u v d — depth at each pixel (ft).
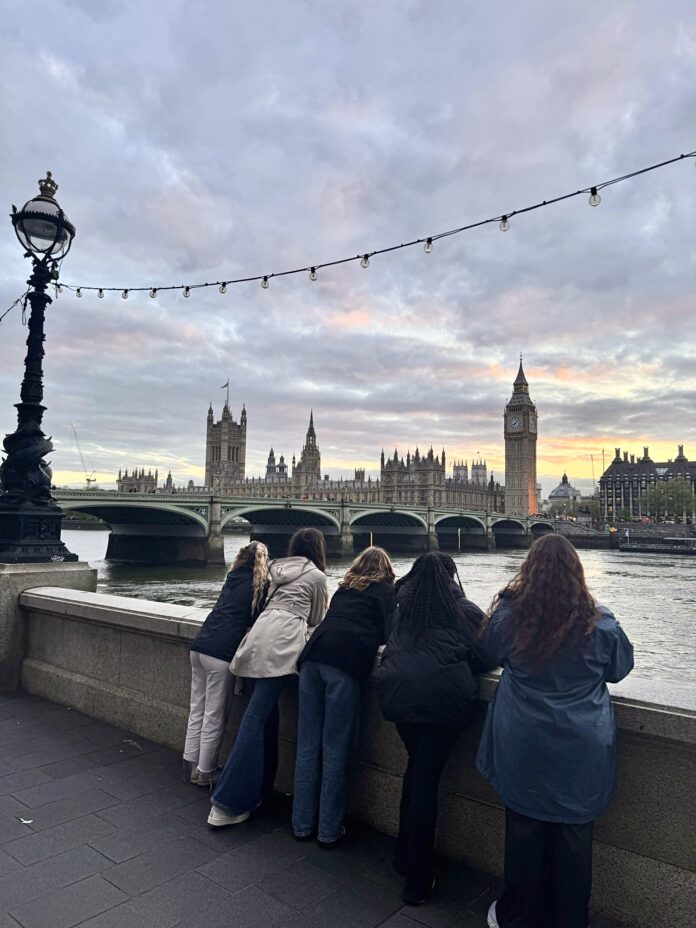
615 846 12.82
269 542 336.08
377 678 15.69
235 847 15.07
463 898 13.37
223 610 18.17
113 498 212.84
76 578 28.96
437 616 13.75
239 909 12.71
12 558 27.43
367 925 12.35
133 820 16.19
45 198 27.91
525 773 11.37
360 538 427.33
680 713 11.98
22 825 15.84
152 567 244.42
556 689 11.43
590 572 269.03
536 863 11.44
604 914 12.80
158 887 13.38
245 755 16.03
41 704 25.05
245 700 19.30
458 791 15.01
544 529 573.33
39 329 29.25
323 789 15.28
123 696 22.58
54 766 19.39
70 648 25.13
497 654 12.28
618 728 12.60
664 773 12.39
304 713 15.76
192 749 18.24
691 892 12.00
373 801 16.39
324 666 15.42
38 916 12.35
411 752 14.15
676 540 445.78
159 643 21.85
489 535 474.08
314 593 17.16
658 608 159.84
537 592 11.76
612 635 11.47
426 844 13.14
